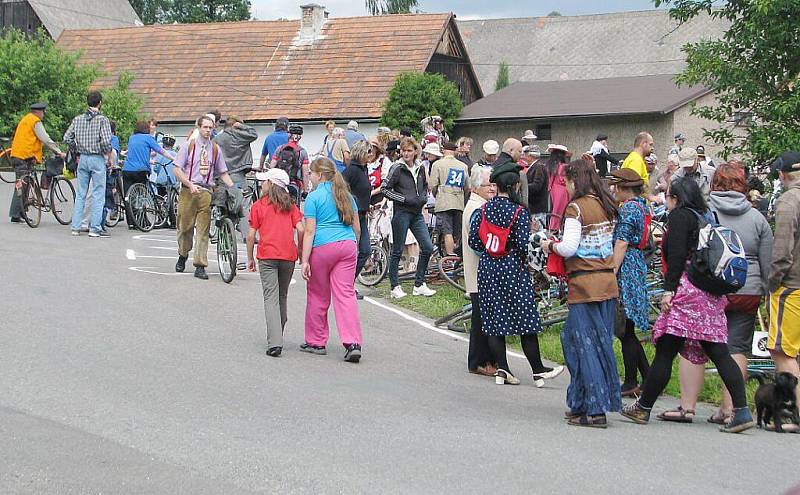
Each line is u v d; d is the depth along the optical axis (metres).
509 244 9.86
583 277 8.27
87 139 17.72
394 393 9.06
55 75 37.09
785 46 14.38
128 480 6.08
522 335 9.99
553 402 9.34
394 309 13.70
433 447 7.16
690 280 8.34
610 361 8.29
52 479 6.03
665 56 66.81
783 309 8.69
